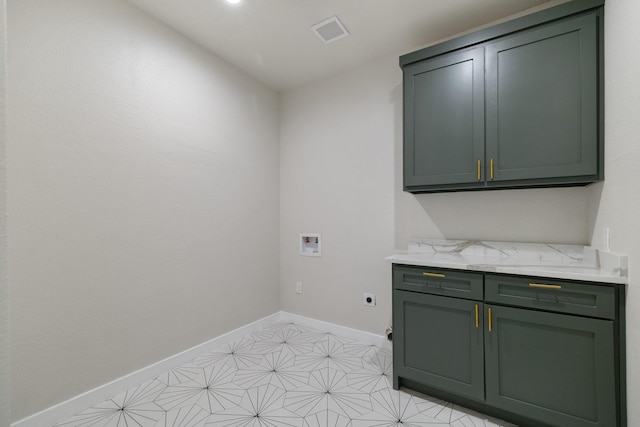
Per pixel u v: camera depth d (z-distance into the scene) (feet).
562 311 4.63
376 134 8.33
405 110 6.75
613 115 4.60
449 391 5.55
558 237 6.11
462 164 6.06
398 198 7.98
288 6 6.28
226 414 5.34
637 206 3.97
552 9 5.25
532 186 5.88
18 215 4.76
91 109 5.60
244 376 6.61
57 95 5.16
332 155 9.10
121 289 6.04
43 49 5.00
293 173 9.92
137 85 6.32
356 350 7.92
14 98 4.71
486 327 5.21
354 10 6.40
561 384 4.63
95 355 5.64
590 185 5.65
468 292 5.39
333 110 9.10
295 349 7.97
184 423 5.10
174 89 7.04
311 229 9.50
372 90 8.40
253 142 9.20
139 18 6.35
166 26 6.87
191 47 7.42
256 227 9.29
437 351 5.67
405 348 6.02
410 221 7.80
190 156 7.39
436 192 7.28
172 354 6.95
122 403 5.65
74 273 5.38
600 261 4.99
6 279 1.76
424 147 6.48
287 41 7.49
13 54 4.70
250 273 9.05
